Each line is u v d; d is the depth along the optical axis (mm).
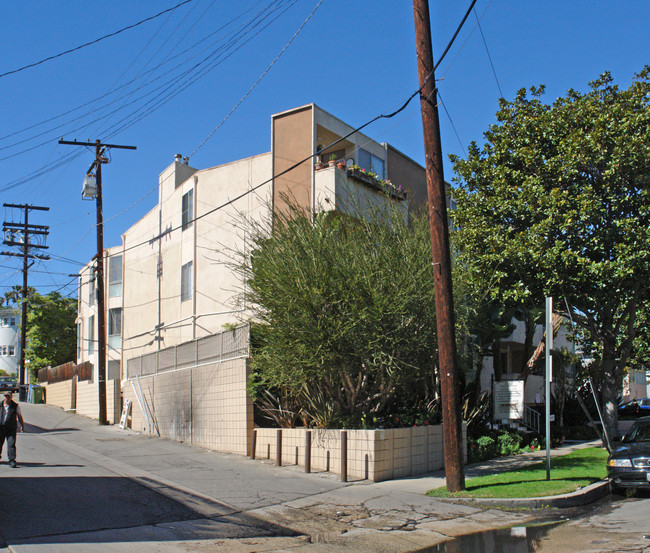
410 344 12789
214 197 24078
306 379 13664
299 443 14477
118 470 13289
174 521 8820
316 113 20531
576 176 15211
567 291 15211
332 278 12641
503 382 18188
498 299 16547
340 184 19078
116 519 8719
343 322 12664
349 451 13117
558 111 15844
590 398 26250
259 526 8828
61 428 25156
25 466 13328
